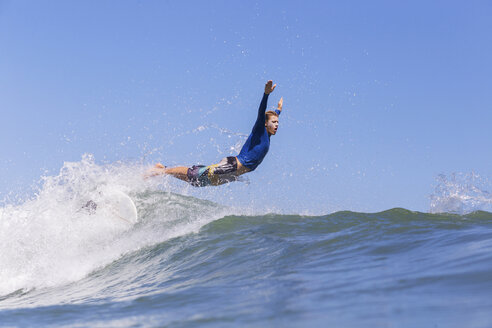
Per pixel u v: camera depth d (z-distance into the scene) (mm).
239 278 14367
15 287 21328
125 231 25109
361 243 16875
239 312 9672
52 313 12609
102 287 18094
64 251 23438
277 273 14023
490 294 8250
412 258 13352
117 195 26609
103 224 25078
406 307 8203
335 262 14336
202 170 26750
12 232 23891
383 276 11289
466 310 7488
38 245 23625
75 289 18906
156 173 27969
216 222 24047
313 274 12898
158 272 18547
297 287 11445
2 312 13453
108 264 21984
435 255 13266
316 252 16469
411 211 23406
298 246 17719
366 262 13664
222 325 8812
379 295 9406
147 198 27781
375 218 22422
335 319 8062
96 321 10883
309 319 8305
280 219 23734
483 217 22328
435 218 21922
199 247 20578
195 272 17031
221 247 19781
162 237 23453
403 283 10195
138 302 13125
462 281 9578
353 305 8875
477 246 13750
